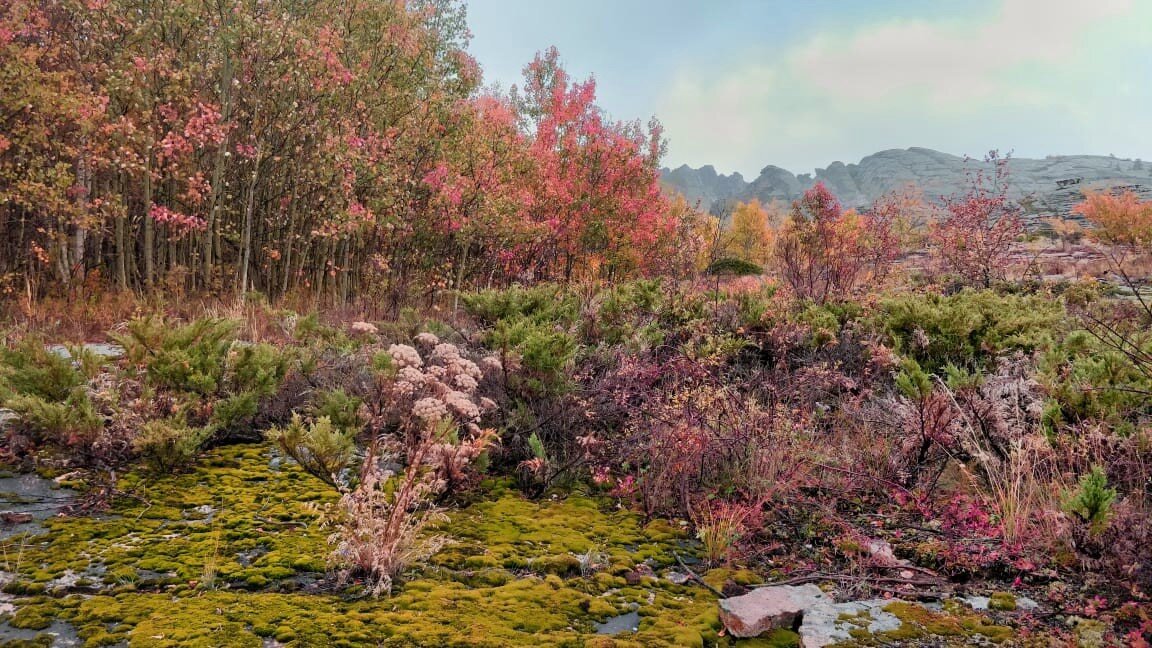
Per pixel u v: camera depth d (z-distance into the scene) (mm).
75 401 4277
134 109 12633
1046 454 4188
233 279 13867
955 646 2707
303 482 4227
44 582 2826
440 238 16109
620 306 8797
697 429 4414
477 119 16406
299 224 15000
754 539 3863
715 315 8711
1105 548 3271
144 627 2498
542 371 5402
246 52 12617
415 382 4496
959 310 7480
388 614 2727
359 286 15094
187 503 3812
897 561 3479
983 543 3572
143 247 14102
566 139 20750
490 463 4906
